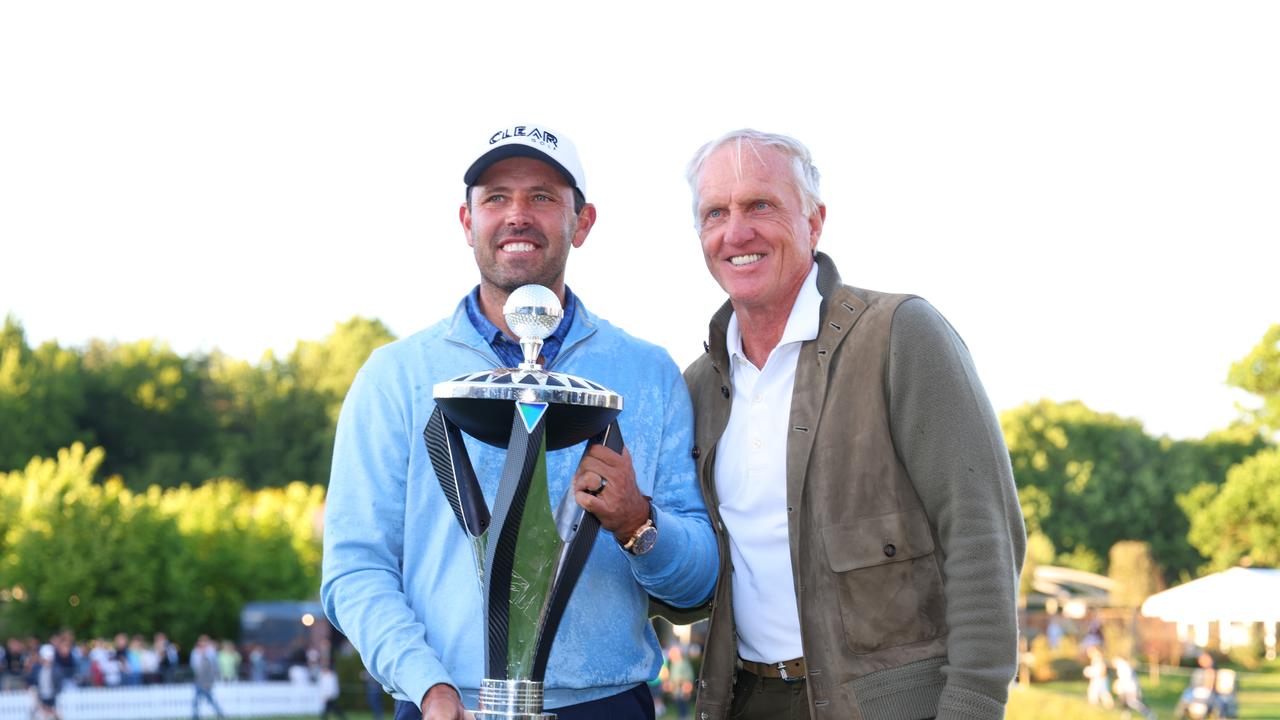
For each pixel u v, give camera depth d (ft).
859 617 9.66
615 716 10.14
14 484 124.67
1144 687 91.50
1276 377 135.85
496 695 8.57
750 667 10.37
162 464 228.22
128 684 87.45
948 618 9.39
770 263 10.14
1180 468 174.09
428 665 9.21
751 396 10.43
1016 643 9.39
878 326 9.91
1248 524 132.87
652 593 10.14
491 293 10.60
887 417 9.80
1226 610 49.37
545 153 10.24
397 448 10.14
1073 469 174.91
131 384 244.42
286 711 87.04
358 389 10.41
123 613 106.73
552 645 8.98
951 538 9.43
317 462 238.89
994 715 9.12
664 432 10.69
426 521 10.00
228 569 115.34
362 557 9.93
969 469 9.45
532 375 8.72
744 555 10.30
